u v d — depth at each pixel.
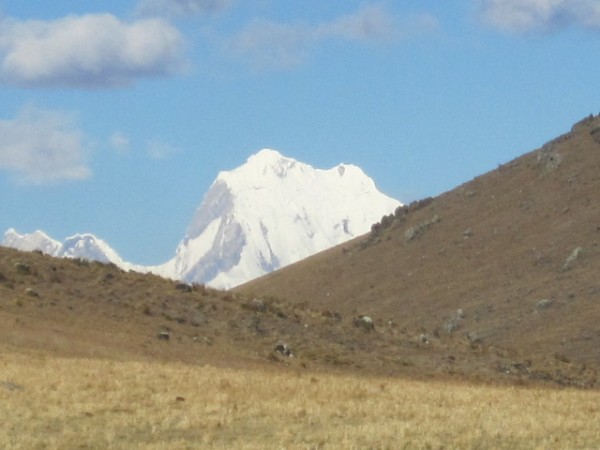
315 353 86.69
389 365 86.81
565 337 159.50
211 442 47.34
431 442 47.22
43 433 48.03
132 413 52.31
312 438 47.75
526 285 199.12
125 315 88.00
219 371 69.19
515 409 57.06
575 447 47.34
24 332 77.62
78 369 64.19
